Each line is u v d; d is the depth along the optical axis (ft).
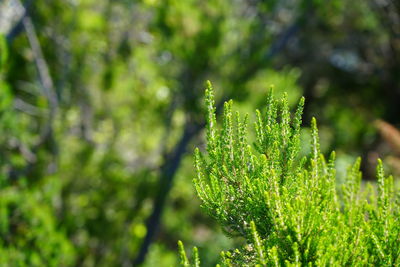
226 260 7.40
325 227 7.30
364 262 7.52
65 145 26.78
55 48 26.71
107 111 28.94
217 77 28.07
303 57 51.57
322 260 7.01
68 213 25.16
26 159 22.86
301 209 7.25
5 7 20.74
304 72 55.83
